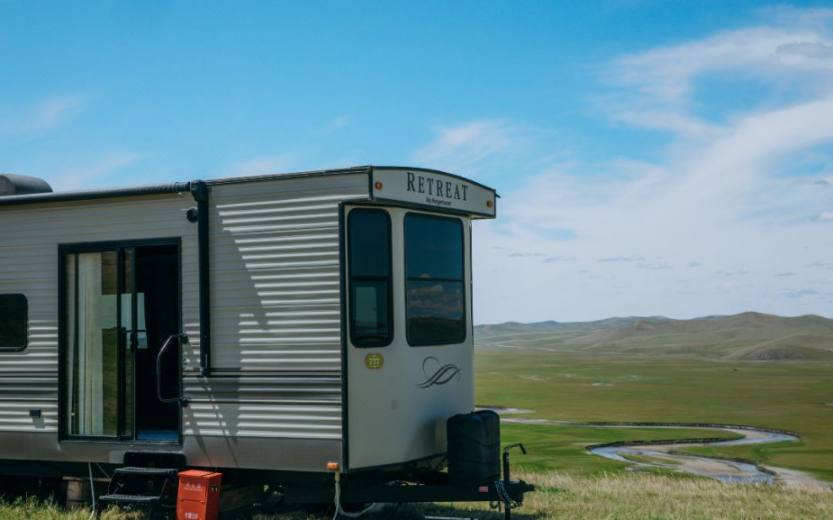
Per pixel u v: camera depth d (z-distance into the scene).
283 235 8.76
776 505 11.38
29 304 10.09
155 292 10.85
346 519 9.36
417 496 8.72
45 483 10.57
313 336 8.55
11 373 10.15
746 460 47.62
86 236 9.81
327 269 8.53
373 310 8.68
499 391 122.88
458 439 8.88
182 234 9.26
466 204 9.73
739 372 178.50
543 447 54.22
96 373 9.77
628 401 103.12
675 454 50.62
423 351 9.10
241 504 9.34
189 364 9.13
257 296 8.84
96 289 9.80
